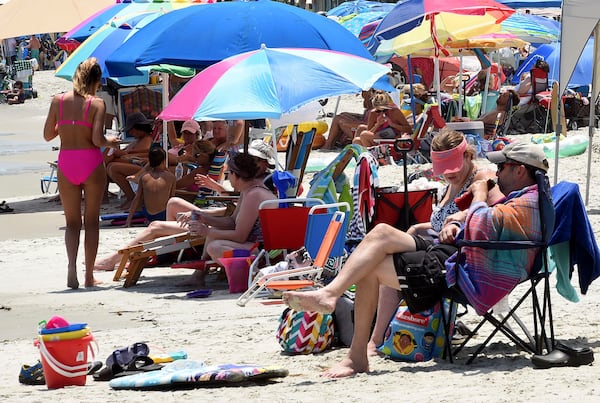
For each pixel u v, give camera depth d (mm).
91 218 24016
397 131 42969
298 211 21078
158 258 26047
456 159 15195
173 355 15156
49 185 44312
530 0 47156
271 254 21547
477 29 41656
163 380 13367
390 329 14719
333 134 50156
